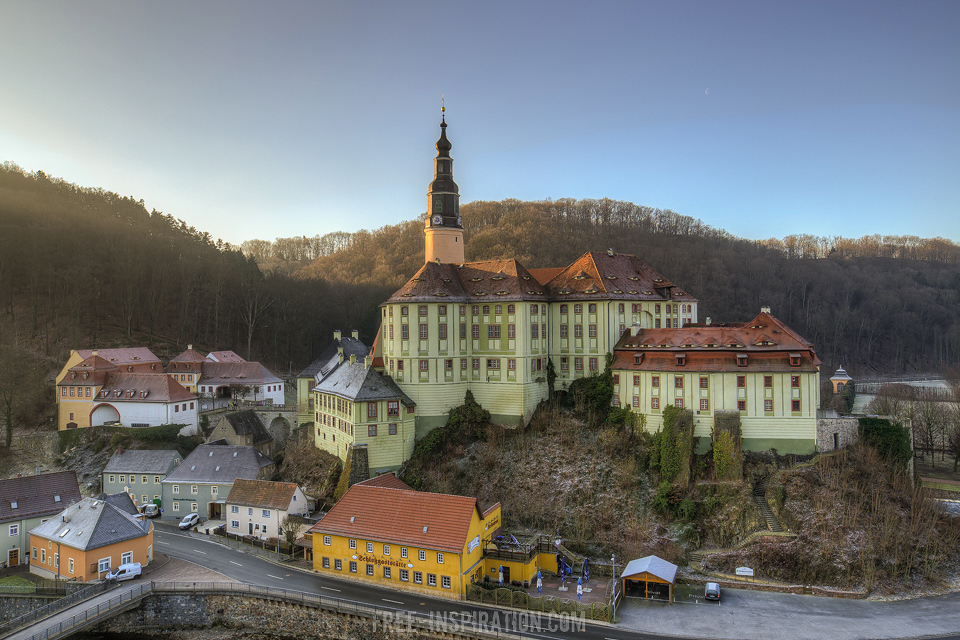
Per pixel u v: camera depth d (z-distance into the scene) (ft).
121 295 531.09
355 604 200.34
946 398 451.94
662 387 281.13
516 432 304.71
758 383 268.41
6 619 216.54
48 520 250.16
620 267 340.39
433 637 188.14
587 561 230.07
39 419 408.87
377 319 619.67
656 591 217.77
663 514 253.24
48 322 494.18
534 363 311.47
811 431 264.52
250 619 211.61
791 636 186.80
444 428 307.37
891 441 263.90
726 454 261.65
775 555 230.89
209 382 443.73
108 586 219.00
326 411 324.19
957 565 232.73
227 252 652.07
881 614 201.77
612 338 310.45
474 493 277.44
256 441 370.53
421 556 216.13
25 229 542.57
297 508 273.95
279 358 581.12
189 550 261.03
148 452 332.19
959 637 186.91
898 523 239.09
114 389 391.45
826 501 243.60
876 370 651.66
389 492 237.45
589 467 277.23
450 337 312.71
